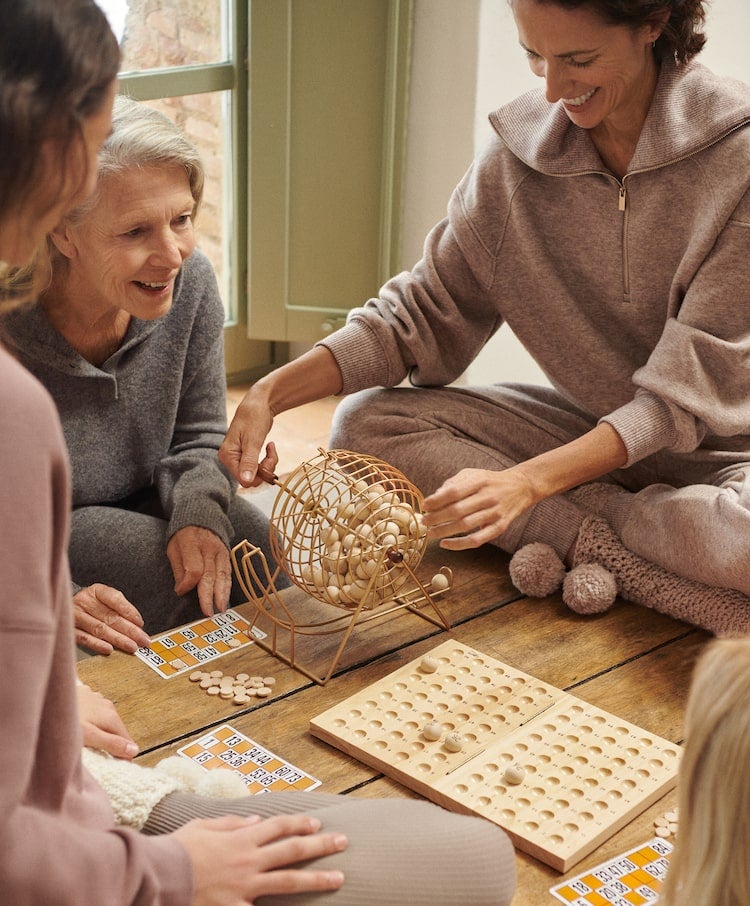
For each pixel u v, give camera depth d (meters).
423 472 2.00
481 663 1.62
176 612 1.88
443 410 2.07
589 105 1.75
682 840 0.94
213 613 1.77
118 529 1.90
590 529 1.85
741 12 3.22
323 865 1.04
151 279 1.70
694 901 0.90
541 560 1.80
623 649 1.69
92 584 1.88
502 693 1.55
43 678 0.81
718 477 1.91
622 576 1.81
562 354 2.04
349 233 3.38
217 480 1.95
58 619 0.86
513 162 1.96
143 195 1.62
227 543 1.88
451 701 1.53
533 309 2.04
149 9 3.12
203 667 1.62
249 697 1.55
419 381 2.14
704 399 1.79
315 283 3.46
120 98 1.69
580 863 1.28
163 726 1.49
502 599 1.82
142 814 1.11
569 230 1.95
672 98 1.79
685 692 1.59
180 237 1.71
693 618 1.74
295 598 1.81
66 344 1.82
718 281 1.80
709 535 1.71
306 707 1.54
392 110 3.19
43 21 0.76
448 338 2.13
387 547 1.56
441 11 3.07
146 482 2.06
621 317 1.98
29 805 0.90
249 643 1.69
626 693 1.59
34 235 0.84
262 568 1.99
